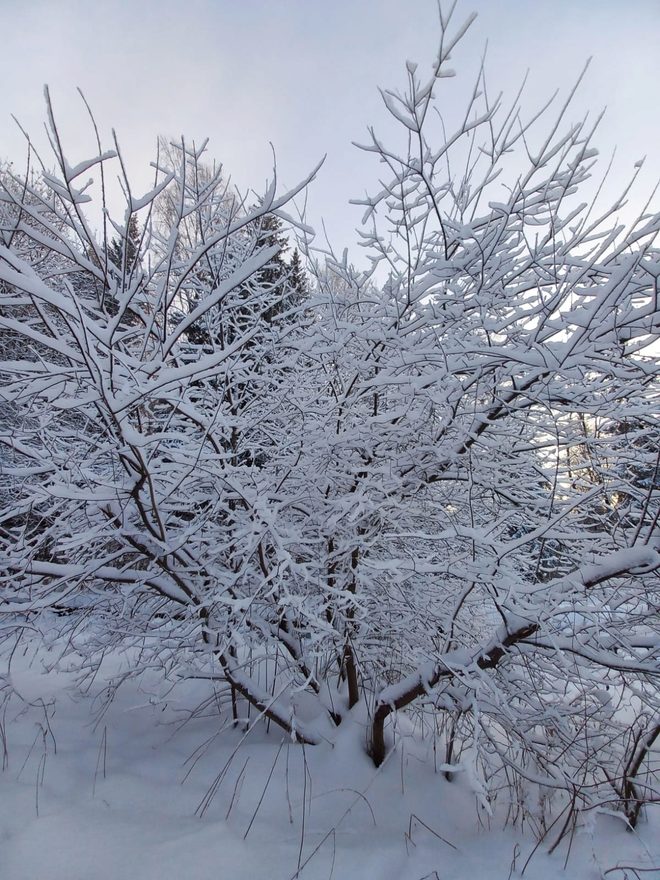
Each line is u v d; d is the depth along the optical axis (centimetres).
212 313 394
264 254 233
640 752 344
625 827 346
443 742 412
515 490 398
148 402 326
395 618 386
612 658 284
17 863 250
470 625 433
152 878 249
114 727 403
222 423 346
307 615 263
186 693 468
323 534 362
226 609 348
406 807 328
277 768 342
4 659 545
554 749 359
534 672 362
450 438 374
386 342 353
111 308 343
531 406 364
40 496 306
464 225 307
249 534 312
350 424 383
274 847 278
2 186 219
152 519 352
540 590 290
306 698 411
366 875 264
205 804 308
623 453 354
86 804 300
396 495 372
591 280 326
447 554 385
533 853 299
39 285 207
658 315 274
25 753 349
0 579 321
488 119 278
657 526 307
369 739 366
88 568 322
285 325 425
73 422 385
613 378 320
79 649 378
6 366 252
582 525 372
